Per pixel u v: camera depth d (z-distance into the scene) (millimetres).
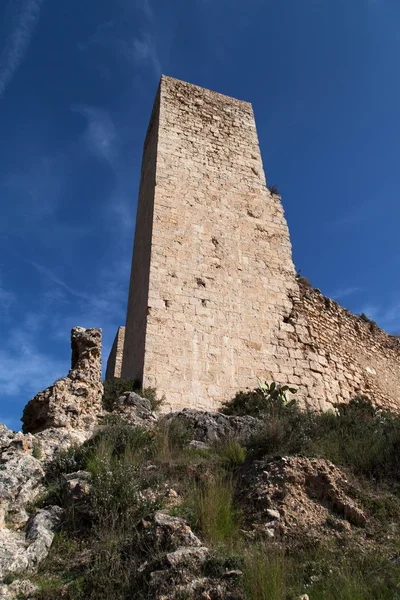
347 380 17938
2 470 8164
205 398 14109
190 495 7926
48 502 7945
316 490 8289
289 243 18266
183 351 14570
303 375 15906
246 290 16547
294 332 16578
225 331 15453
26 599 5824
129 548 6551
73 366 12203
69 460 8883
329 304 19219
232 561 6180
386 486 8859
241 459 9555
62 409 10570
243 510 7840
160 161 17984
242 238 17547
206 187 18094
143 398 12664
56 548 6848
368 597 5820
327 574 6320
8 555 6461
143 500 7711
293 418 12141
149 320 14672
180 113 19703
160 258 15875
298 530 7375
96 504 7414
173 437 10414
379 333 21859
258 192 18891
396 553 6871
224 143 19594
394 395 20688
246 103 21516
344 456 9922
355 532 7500
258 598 5582
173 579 5832
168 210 16953
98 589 5945
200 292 15797
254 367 15297
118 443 9766
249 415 13164
